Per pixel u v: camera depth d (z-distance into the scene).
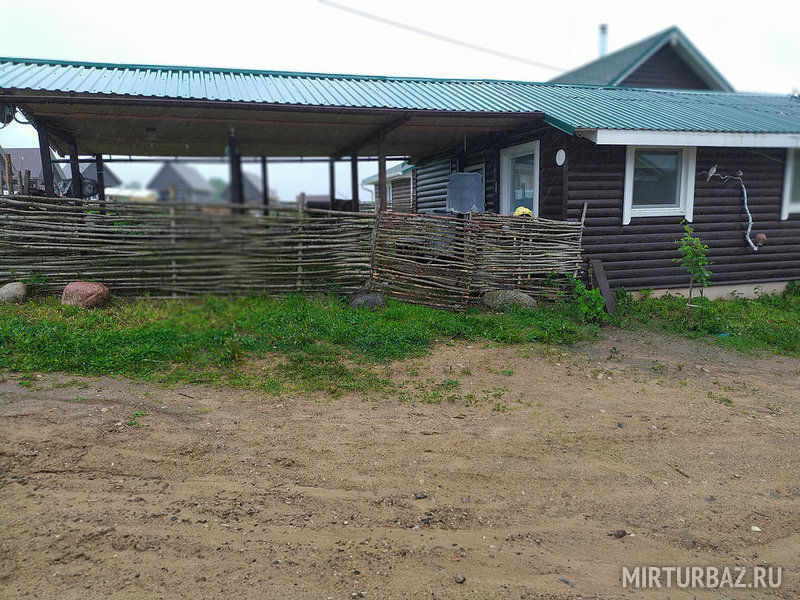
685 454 4.75
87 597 2.95
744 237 10.65
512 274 8.73
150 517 3.59
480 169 11.94
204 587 3.07
